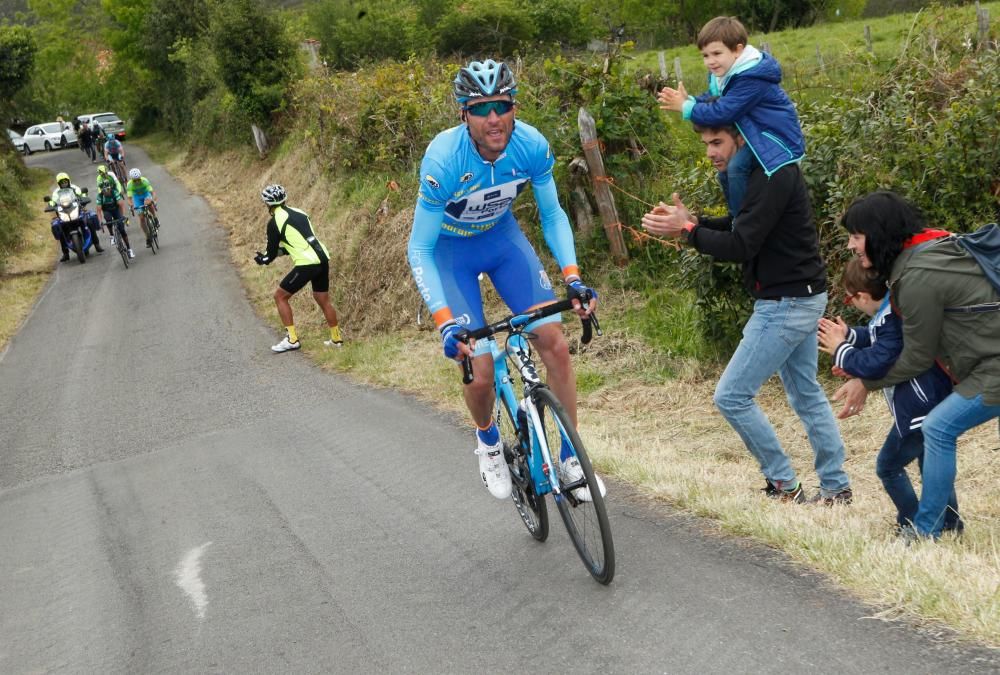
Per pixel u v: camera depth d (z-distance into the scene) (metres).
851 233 3.53
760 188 3.84
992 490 4.56
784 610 3.12
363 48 28.09
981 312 3.25
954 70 7.09
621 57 9.59
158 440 7.91
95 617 4.25
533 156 3.68
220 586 4.36
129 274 16.52
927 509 3.61
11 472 7.65
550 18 33.88
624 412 6.95
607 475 4.97
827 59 14.06
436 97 13.13
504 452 4.18
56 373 10.96
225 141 28.34
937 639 2.78
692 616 3.20
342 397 8.25
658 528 4.05
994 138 5.95
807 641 2.91
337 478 5.89
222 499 5.85
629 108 9.23
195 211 22.53
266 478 6.16
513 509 4.67
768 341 4.13
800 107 7.41
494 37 32.38
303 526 5.05
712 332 7.24
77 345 12.21
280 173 20.39
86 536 5.55
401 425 6.94
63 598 4.58
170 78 37.56
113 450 7.83
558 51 11.07
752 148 3.84
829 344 3.73
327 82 17.91
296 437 7.16
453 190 3.62
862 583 3.18
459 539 4.41
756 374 4.20
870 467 5.26
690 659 2.94
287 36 23.55
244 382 9.48
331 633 3.64
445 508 4.91
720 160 4.03
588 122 8.84
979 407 3.32
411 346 9.73
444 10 32.75
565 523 3.79
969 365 3.34
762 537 3.73
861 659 2.76
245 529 5.17
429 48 29.39
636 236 8.84
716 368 7.29
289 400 8.52
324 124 16.55
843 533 3.65
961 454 5.06
